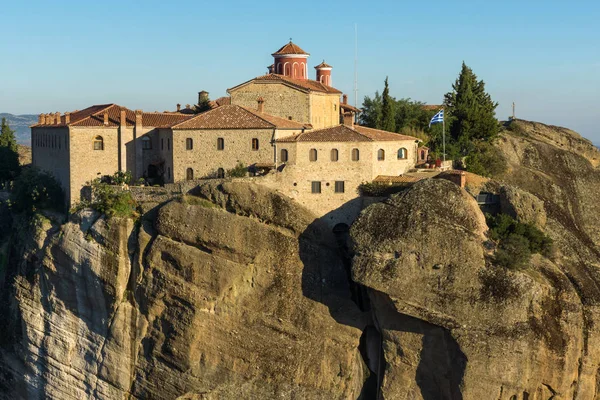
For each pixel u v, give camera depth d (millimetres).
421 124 108625
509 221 78562
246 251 78875
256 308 78875
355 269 74938
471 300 72375
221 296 78625
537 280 73312
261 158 84625
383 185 82250
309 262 79750
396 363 76250
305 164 83062
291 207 79688
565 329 73750
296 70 106188
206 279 78750
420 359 75312
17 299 91062
